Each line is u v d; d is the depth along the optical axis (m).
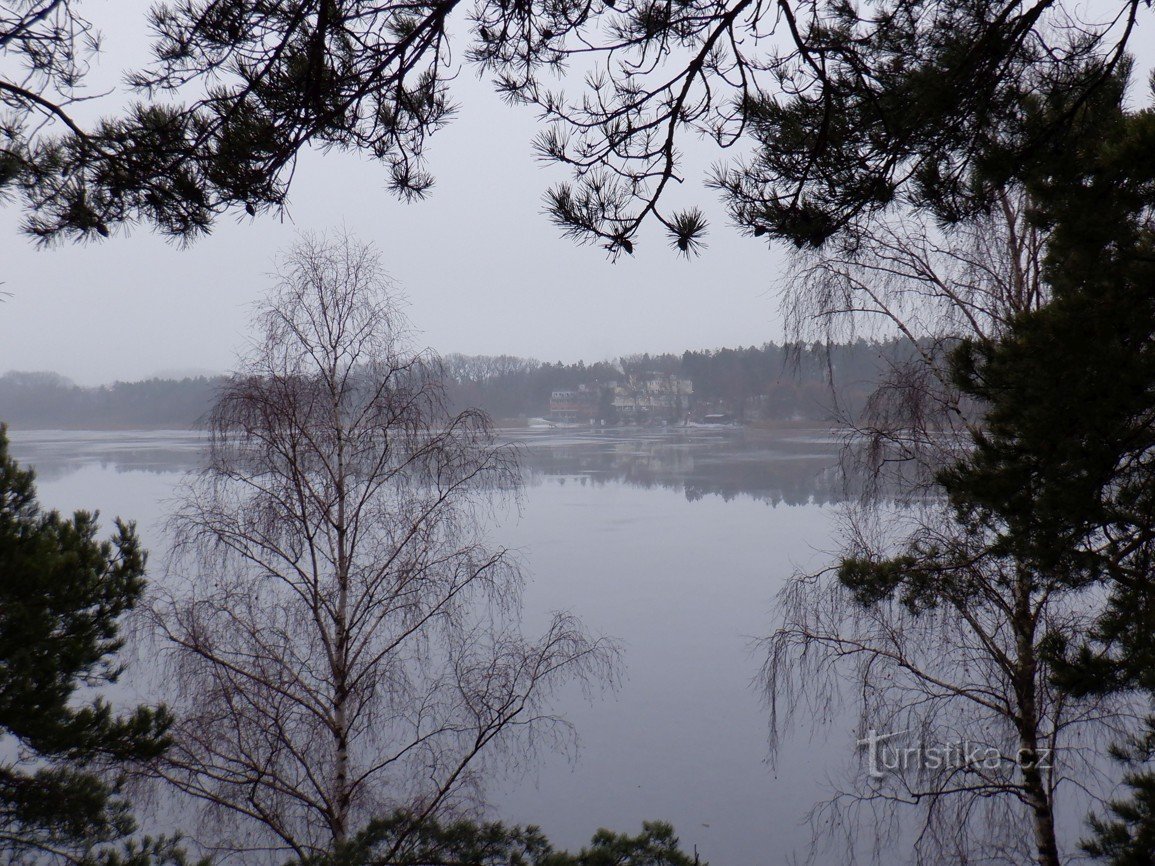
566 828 11.96
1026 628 7.38
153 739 6.71
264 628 9.81
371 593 9.95
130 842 6.64
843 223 3.32
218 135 2.87
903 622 8.39
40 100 2.72
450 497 10.80
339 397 10.33
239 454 10.02
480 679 10.01
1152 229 3.28
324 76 2.92
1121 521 3.56
